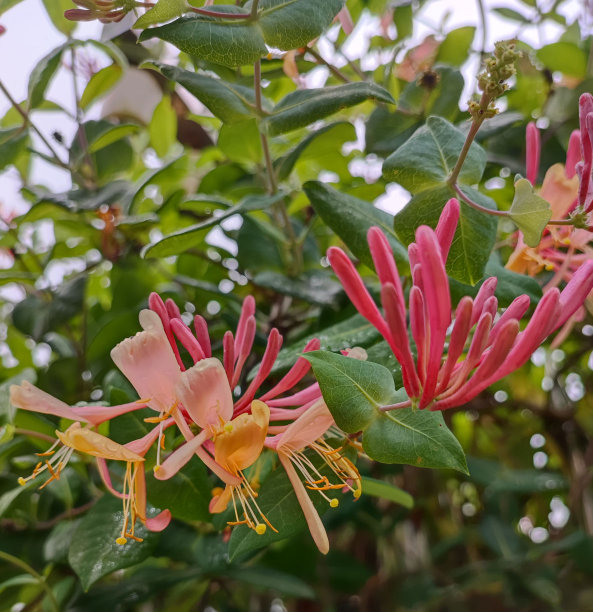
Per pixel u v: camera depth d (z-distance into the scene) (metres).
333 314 0.29
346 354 0.21
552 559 0.46
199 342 0.19
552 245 0.24
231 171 0.36
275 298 0.36
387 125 0.31
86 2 0.20
